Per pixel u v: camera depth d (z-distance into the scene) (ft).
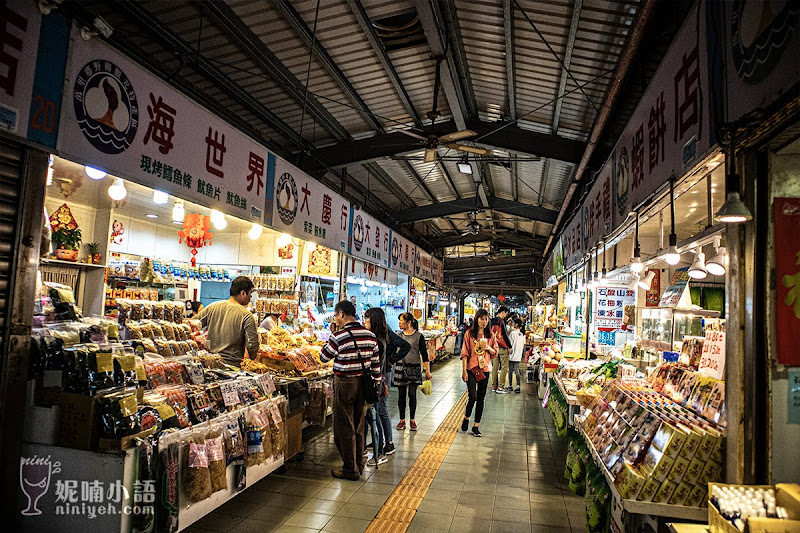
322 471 16.15
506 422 24.49
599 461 10.47
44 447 9.18
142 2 15.03
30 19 9.03
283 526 12.01
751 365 7.66
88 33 10.16
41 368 9.34
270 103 22.84
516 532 12.16
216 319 16.08
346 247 27.68
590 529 11.57
